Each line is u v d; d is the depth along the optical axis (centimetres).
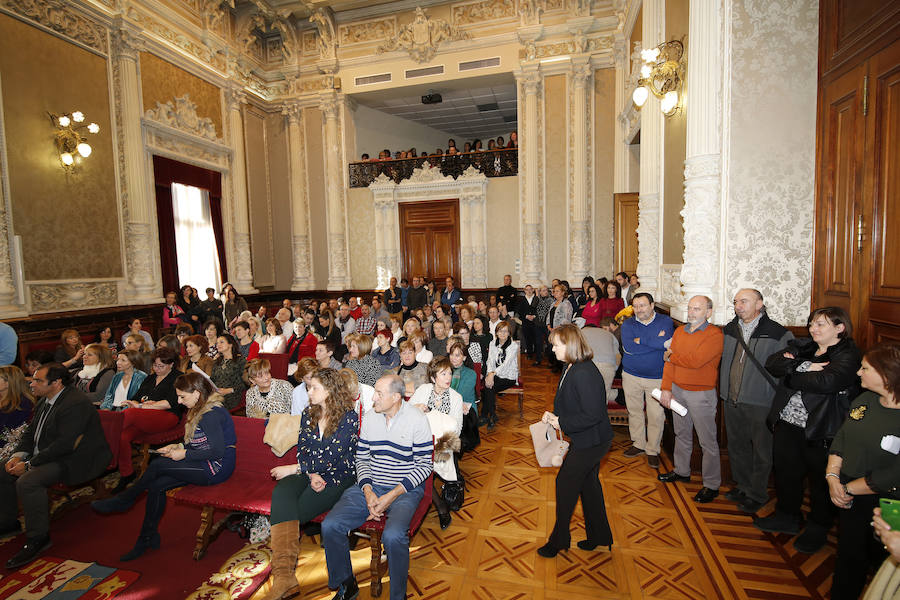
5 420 372
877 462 202
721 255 380
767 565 271
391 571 237
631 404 428
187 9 951
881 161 291
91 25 753
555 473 402
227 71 1062
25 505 297
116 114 797
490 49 1080
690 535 303
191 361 503
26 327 638
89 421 338
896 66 277
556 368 774
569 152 1038
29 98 663
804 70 361
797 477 290
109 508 296
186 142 952
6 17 634
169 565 289
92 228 754
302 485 281
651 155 572
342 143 1204
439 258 1189
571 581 263
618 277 761
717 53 377
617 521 321
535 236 1067
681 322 422
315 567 288
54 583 273
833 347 259
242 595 261
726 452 375
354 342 439
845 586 223
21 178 651
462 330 521
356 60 1169
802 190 364
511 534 312
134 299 816
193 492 302
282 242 1261
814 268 361
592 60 1007
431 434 280
